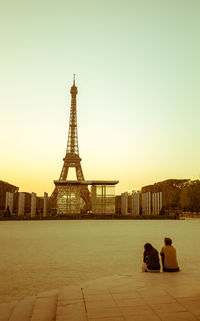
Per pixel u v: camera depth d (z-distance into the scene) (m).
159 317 13.48
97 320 13.30
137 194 157.38
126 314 13.99
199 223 110.88
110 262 32.25
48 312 15.45
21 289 21.64
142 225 98.94
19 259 34.22
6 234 66.31
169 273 22.95
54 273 26.84
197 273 22.84
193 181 187.00
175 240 53.75
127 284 19.73
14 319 14.92
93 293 18.02
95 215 150.00
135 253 38.72
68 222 119.06
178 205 195.12
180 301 15.75
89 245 47.12
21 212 145.25
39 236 61.81
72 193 155.12
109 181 154.75
